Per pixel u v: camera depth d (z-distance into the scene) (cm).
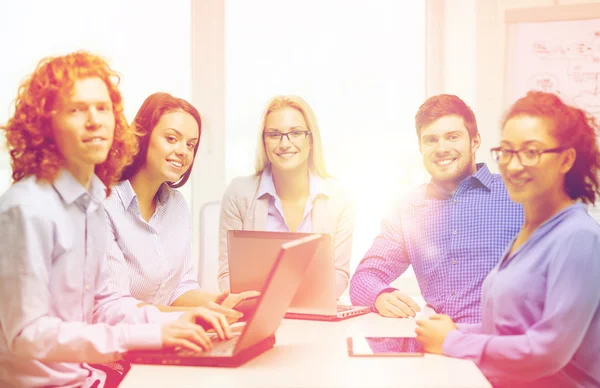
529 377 169
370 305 236
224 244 290
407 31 401
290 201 290
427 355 171
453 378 149
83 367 194
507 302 182
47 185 177
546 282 175
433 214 258
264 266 211
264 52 404
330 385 144
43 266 170
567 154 180
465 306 247
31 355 165
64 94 173
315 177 289
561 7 355
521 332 179
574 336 167
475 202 254
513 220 248
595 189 184
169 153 249
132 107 398
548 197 182
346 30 401
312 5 401
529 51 360
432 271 254
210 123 405
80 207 184
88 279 190
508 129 183
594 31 353
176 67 403
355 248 403
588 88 354
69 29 390
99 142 177
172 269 257
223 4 402
